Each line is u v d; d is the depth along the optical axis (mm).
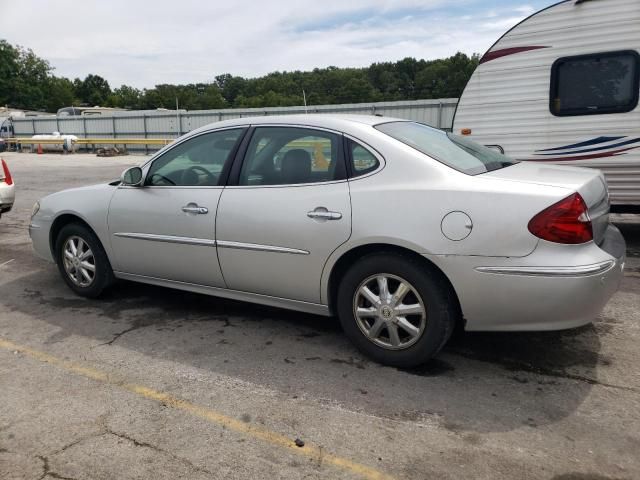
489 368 3387
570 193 2924
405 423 2799
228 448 2617
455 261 3053
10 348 3822
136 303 4742
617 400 2982
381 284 3338
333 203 3400
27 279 5535
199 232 3973
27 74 91625
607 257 3006
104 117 35875
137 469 2475
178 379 3320
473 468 2438
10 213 9969
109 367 3498
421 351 3271
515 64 6730
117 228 4457
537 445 2594
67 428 2807
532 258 2914
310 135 3645
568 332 3893
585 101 6352
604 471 2402
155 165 4312
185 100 99750
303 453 2568
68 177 17406
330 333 3996
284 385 3223
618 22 6020
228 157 3938
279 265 3656
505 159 3912
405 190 3205
